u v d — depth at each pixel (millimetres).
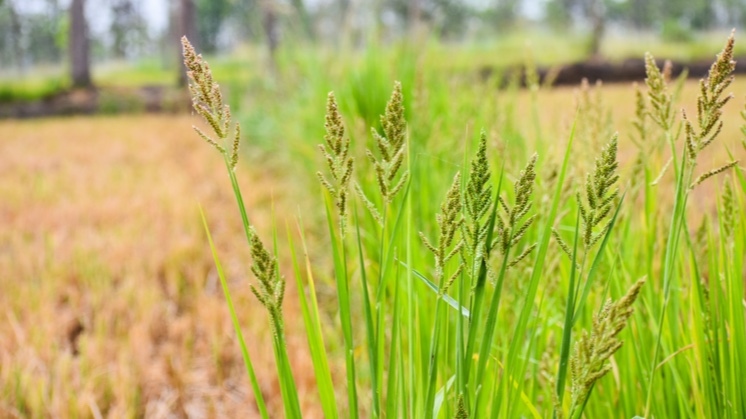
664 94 1089
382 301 1067
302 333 2611
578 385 937
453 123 2428
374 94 3072
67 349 2531
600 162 933
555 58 21844
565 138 1433
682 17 54250
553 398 978
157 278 3545
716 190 1193
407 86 3094
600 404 1334
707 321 1208
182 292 3400
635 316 1272
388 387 1088
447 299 1024
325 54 4527
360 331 2408
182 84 20453
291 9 5160
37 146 9789
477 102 2527
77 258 3717
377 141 980
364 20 4359
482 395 1084
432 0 38219
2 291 3209
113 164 7688
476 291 997
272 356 2441
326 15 4809
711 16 54656
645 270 1410
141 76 26156
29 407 2186
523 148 1983
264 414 1065
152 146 9289
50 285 3258
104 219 4777
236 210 4898
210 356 2613
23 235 4422
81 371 2373
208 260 3787
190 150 8695
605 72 20203
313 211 3902
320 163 3453
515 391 1070
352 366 1066
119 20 53375
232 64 11547
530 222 972
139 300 3092
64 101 18906
